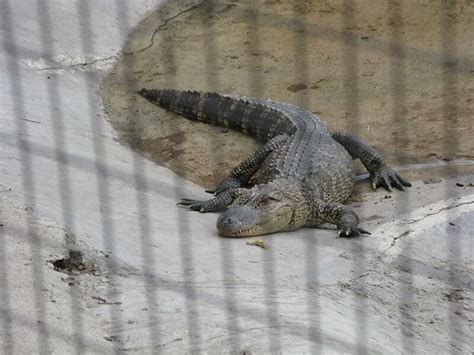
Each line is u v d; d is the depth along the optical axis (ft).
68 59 72.33
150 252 41.39
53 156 52.39
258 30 82.53
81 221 42.55
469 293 41.50
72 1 79.25
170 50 78.95
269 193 48.96
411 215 50.26
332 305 37.93
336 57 76.64
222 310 35.45
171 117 67.87
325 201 52.29
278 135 60.18
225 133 65.98
